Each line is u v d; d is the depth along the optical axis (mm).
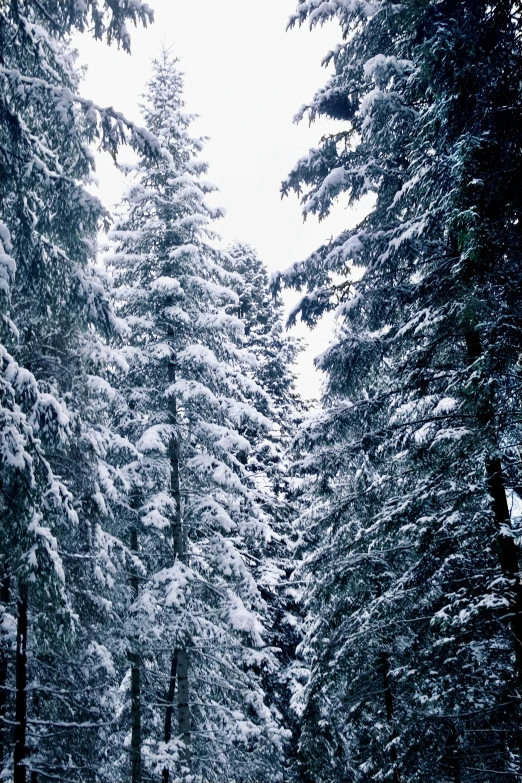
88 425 10336
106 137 8648
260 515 13523
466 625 8586
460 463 9164
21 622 9039
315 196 11680
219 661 13258
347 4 10977
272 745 13102
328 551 14078
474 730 8734
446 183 8898
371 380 12266
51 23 9016
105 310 9016
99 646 10297
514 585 8203
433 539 9320
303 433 11062
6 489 7348
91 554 10000
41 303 9141
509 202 8195
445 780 10414
